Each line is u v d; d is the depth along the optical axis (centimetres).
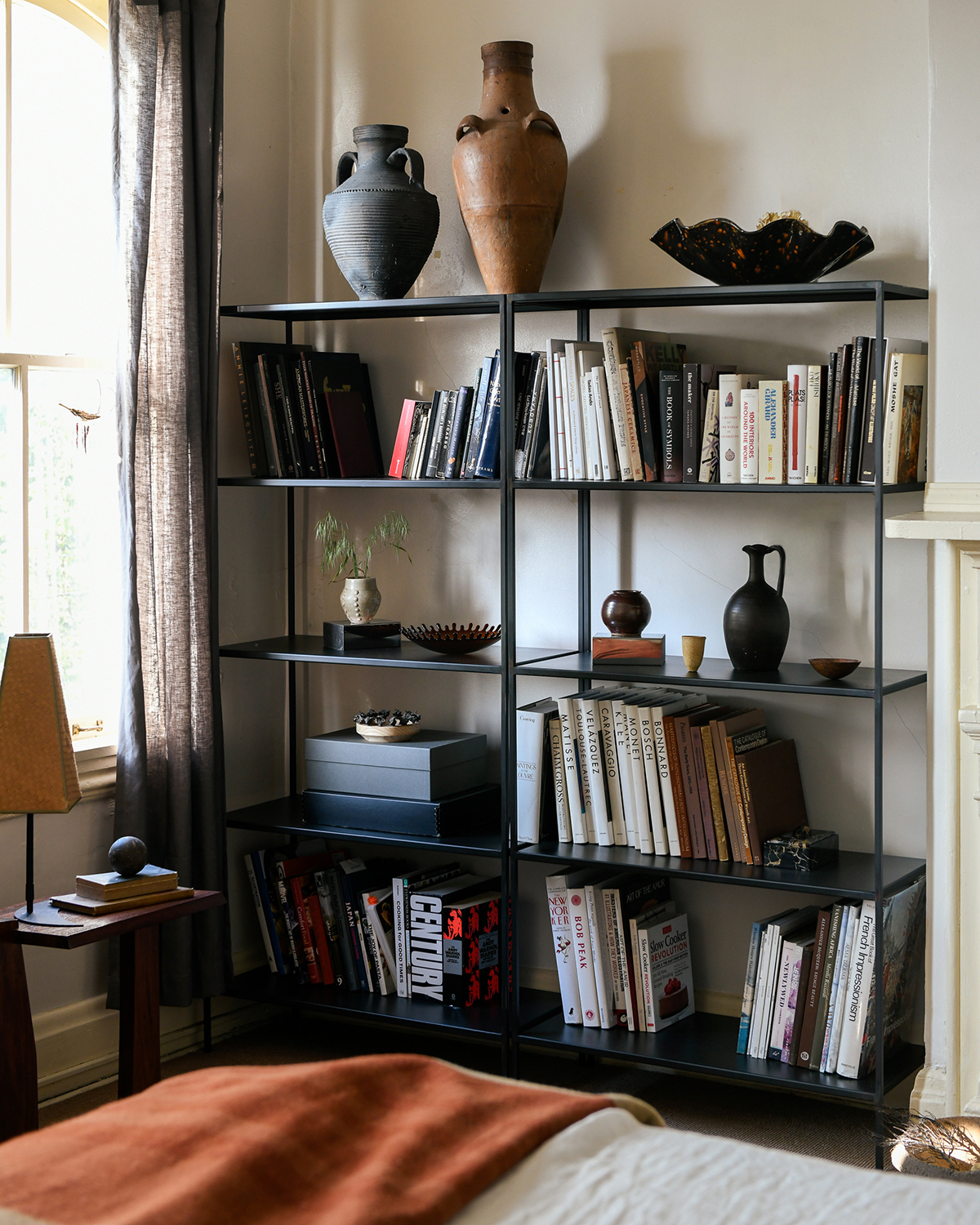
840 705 316
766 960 298
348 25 366
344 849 378
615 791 317
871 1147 294
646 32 329
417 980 339
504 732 317
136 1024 267
